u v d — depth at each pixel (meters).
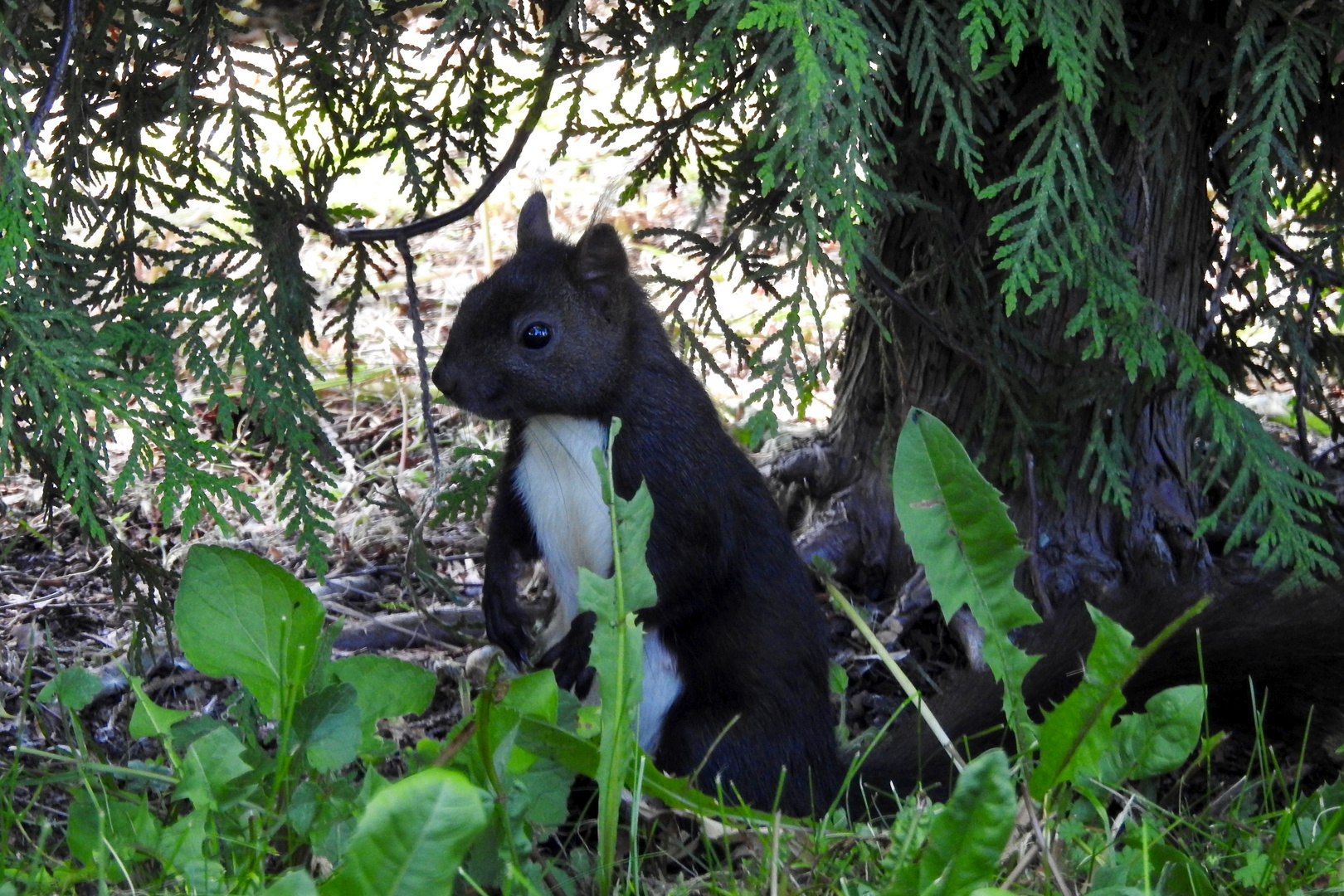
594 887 3.26
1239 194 4.17
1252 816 3.81
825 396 7.02
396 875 2.31
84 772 3.08
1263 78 4.12
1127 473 5.25
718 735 4.40
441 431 6.86
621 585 3.01
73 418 3.58
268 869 2.98
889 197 4.27
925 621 5.57
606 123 4.97
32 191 3.52
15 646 5.07
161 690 4.91
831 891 2.96
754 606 4.50
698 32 4.23
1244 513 4.64
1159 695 3.06
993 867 2.52
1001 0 4.08
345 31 4.50
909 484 3.21
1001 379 5.02
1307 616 4.89
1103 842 3.09
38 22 3.94
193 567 3.03
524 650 4.69
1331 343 5.36
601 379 4.37
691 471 4.42
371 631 5.40
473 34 4.59
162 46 4.17
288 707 2.96
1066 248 4.45
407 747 4.57
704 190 5.22
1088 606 3.01
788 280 8.06
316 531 6.07
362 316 7.89
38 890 2.74
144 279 7.57
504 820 2.76
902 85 4.65
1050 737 3.09
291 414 4.08
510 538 4.75
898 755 4.57
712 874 3.09
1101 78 4.49
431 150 4.80
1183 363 4.43
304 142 4.50
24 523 5.55
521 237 4.84
